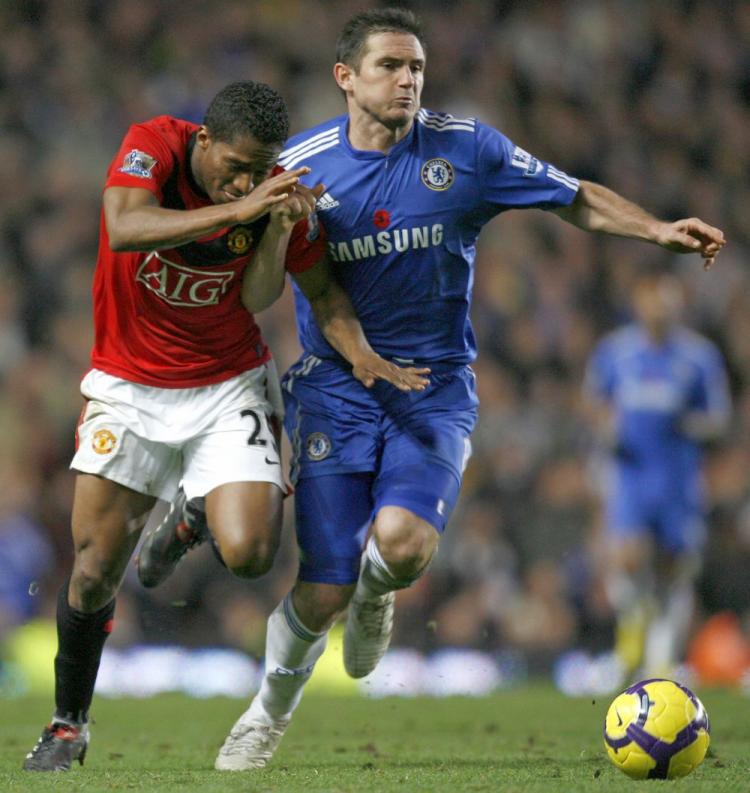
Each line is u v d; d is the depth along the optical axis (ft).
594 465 150.82
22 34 193.67
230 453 56.80
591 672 136.77
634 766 50.34
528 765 58.13
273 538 56.03
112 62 196.24
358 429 60.80
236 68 201.26
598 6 229.86
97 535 56.39
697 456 125.80
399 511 57.21
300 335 63.93
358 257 60.80
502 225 188.65
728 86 235.20
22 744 70.79
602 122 217.97
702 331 189.78
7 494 138.82
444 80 209.15
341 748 68.85
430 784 49.70
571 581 146.51
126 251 51.75
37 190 177.27
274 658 59.16
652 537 124.26
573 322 182.29
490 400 164.04
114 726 84.28
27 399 155.12
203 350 57.57
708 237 58.44
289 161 61.36
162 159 53.78
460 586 144.15
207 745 71.41
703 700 98.94
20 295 164.86
